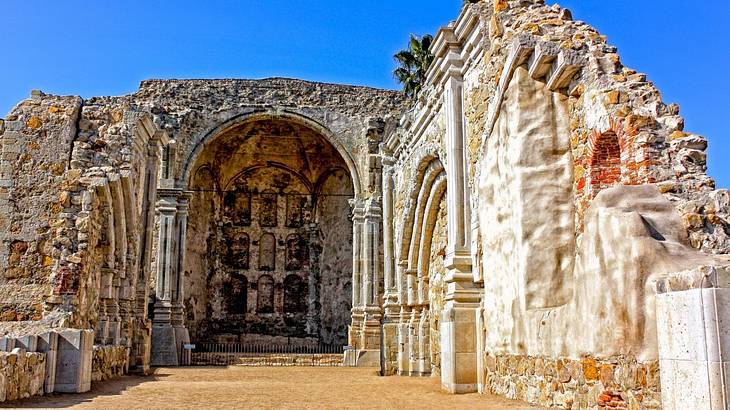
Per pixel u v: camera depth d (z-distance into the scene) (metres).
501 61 12.13
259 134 34.88
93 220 16.27
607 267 7.77
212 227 36.69
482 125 13.41
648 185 8.05
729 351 5.69
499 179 11.86
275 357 29.33
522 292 10.59
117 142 17.92
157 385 15.78
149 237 22.16
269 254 37.78
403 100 32.12
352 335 28.38
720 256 7.16
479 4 13.88
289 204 38.22
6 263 15.66
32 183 16.25
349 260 34.34
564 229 10.38
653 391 6.88
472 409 10.05
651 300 7.05
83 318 15.68
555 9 11.76
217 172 36.12
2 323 14.45
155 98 30.73
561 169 10.55
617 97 9.02
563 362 9.03
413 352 20.91
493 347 12.16
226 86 31.30
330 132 31.20
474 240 13.76
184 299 32.72
